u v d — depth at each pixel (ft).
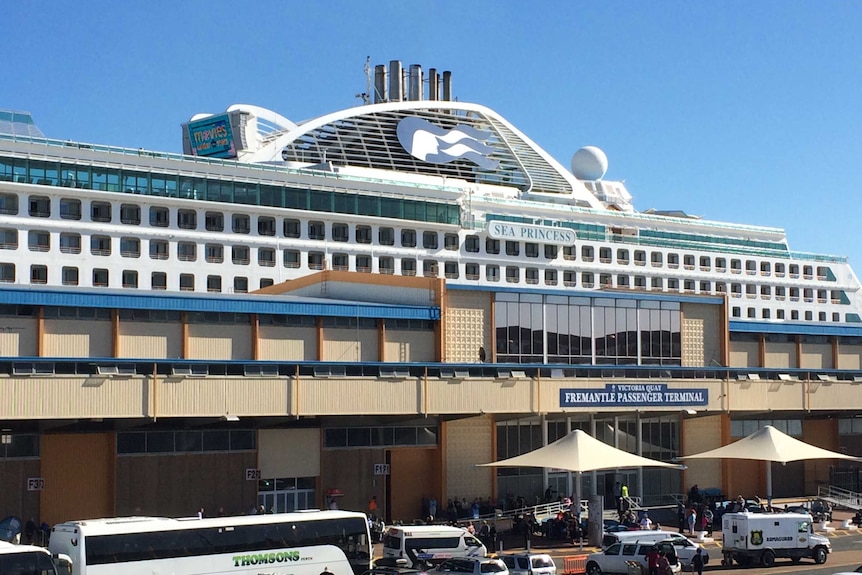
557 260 425.28
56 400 164.76
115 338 183.42
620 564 152.25
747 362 251.19
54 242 322.55
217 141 453.99
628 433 233.55
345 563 141.18
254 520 136.46
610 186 572.51
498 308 215.92
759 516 167.94
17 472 172.35
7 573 115.24
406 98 603.26
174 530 129.70
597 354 225.97
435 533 153.17
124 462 180.34
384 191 397.39
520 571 141.69
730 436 246.68
